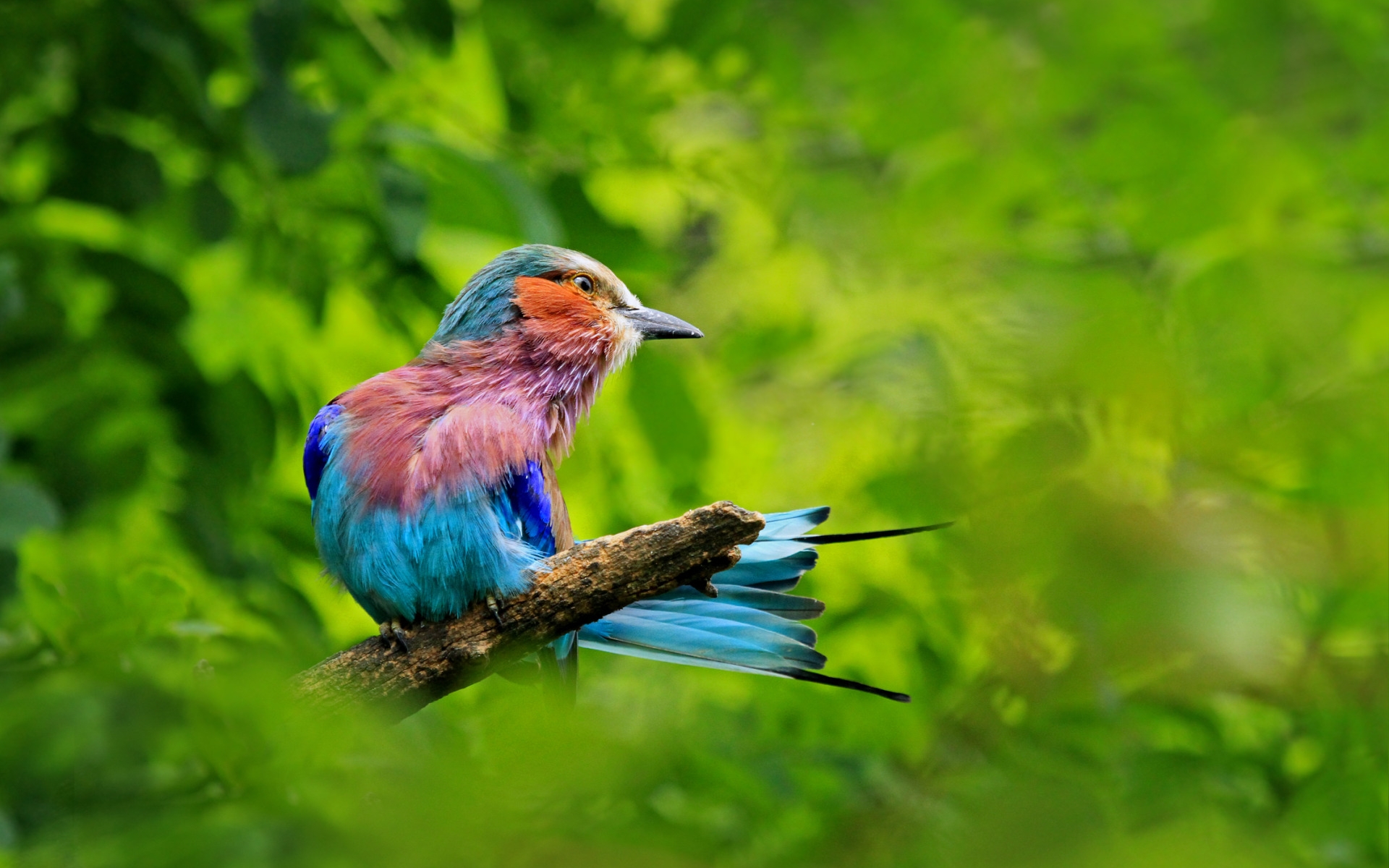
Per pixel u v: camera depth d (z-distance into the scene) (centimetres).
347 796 742
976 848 824
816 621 1025
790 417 1302
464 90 1263
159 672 736
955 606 934
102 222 1187
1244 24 1365
